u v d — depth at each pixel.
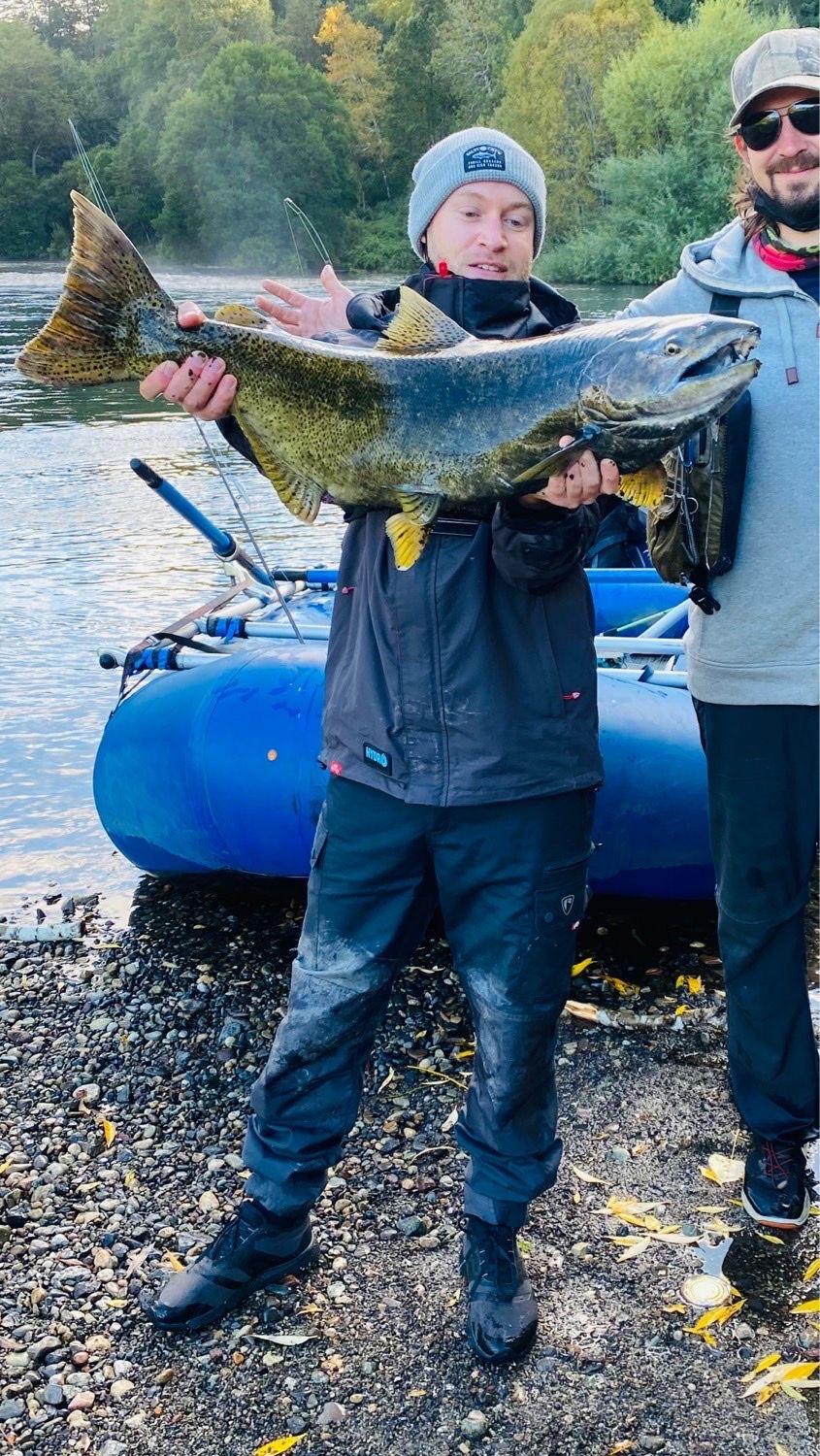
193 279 41.28
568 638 2.41
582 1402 2.38
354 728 2.44
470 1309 2.53
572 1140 3.15
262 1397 2.42
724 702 2.66
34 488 12.80
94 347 2.34
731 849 2.73
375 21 67.81
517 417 2.15
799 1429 2.30
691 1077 3.41
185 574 9.45
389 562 2.40
